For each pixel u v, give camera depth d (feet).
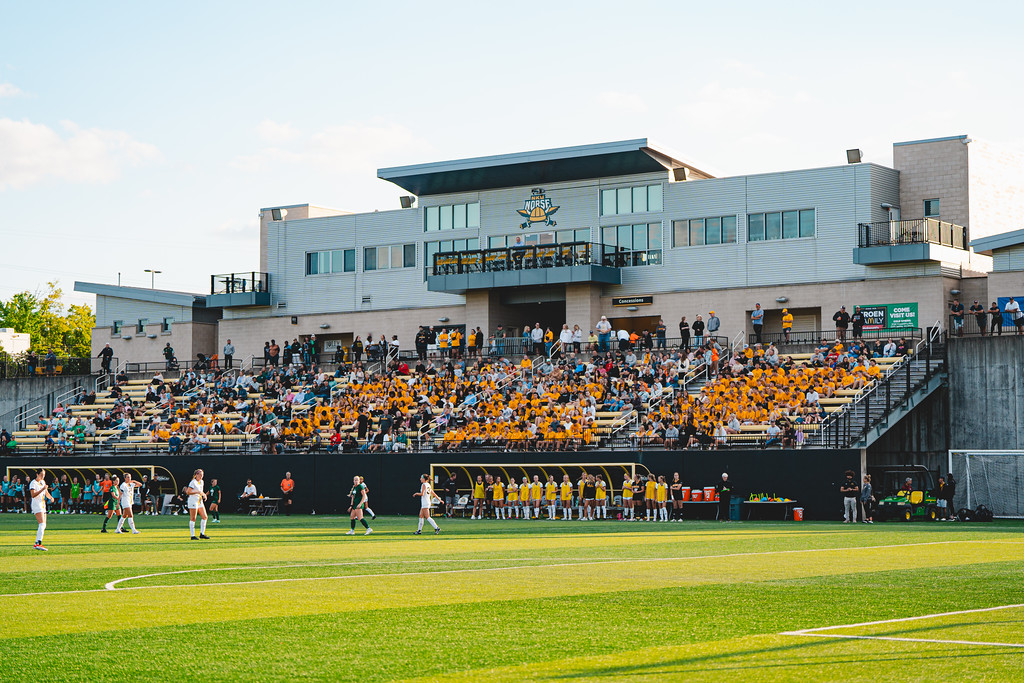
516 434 164.14
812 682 32.96
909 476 156.46
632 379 176.76
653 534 106.22
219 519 148.05
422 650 39.27
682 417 157.17
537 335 199.72
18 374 249.55
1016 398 153.48
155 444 192.95
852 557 74.49
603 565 69.87
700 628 43.34
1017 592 53.26
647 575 63.05
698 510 146.30
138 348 257.75
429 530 117.60
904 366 160.45
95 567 71.15
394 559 76.18
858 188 190.39
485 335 215.92
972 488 150.10
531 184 219.41
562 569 67.26
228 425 195.93
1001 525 120.37
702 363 178.40
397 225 232.32
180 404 212.43
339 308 236.84
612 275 207.31
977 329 181.06
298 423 187.32
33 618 46.80
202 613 48.14
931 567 66.49
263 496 175.94
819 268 192.65
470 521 140.67
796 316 196.65
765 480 141.28
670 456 147.74
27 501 180.45
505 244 221.25
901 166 199.21
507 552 82.38
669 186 207.10
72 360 264.93
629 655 37.96
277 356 223.10
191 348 250.57
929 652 37.24
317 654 38.63
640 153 203.92
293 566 70.79
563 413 167.84
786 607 48.65
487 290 216.33
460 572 65.72
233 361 244.63
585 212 214.48
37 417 230.48
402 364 200.03
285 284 243.19
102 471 186.80
